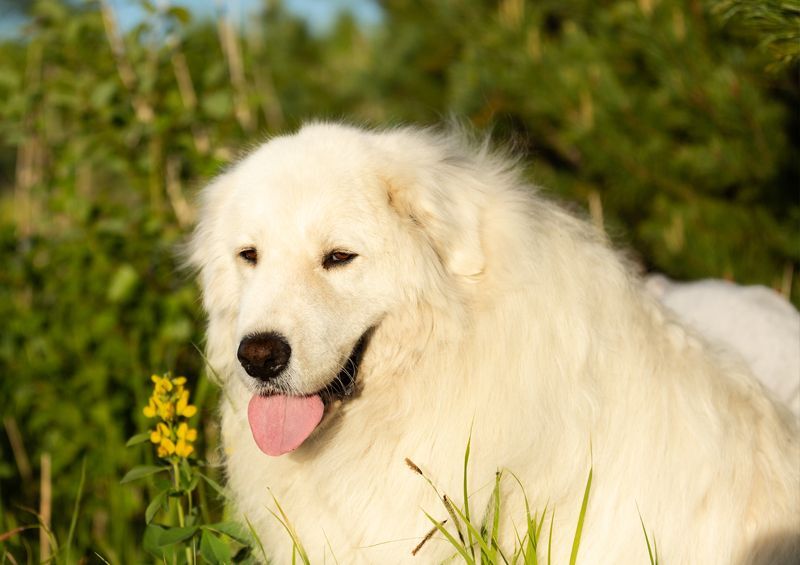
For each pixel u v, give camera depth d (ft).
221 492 9.86
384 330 9.21
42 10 17.11
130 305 15.89
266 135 11.83
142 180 16.97
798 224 19.25
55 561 11.88
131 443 9.59
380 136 9.85
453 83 25.12
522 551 8.34
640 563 8.68
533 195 9.54
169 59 17.25
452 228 8.92
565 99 20.58
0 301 16.22
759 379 10.40
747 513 9.03
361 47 37.73
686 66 18.70
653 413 8.79
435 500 8.70
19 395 15.28
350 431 9.19
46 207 17.69
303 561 9.00
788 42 10.98
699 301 11.92
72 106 16.63
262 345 8.54
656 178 19.89
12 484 14.75
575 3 22.00
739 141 18.90
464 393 8.80
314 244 8.96
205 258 10.18
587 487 8.06
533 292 8.70
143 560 12.99
